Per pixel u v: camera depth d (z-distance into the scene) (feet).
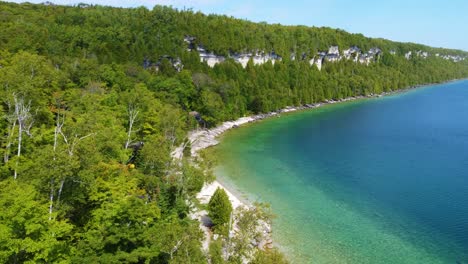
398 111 545.03
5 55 252.42
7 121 166.09
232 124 410.31
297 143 333.83
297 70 618.85
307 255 142.51
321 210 185.57
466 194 207.21
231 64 524.93
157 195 146.72
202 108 371.56
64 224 91.35
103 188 118.32
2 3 448.65
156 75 382.83
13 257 82.43
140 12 536.01
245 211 140.87
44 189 105.60
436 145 329.11
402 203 195.83
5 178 125.39
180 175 157.79
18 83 177.88
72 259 89.66
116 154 165.58
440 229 166.30
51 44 343.26
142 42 446.60
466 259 142.72
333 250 147.02
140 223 106.32
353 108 574.15
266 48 631.56
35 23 395.14
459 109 561.43
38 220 82.64
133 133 222.07
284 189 214.48
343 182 229.04
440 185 222.69
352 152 303.89
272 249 143.64
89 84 264.31
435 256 144.66
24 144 151.02
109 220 100.12
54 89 229.25
